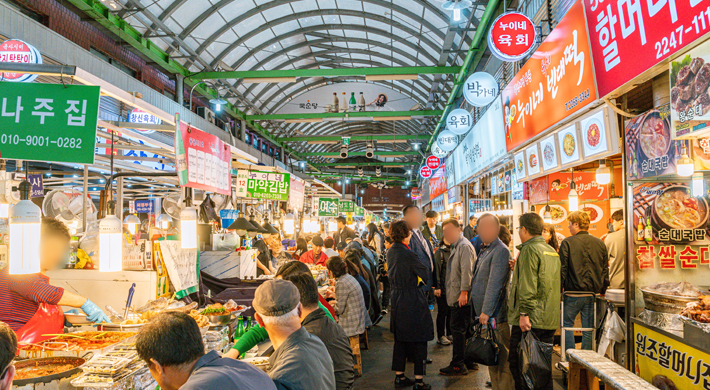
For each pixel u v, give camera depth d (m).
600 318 4.29
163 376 1.41
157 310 2.68
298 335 1.83
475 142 10.98
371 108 20.73
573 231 4.39
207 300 3.80
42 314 2.42
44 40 7.69
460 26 10.53
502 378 3.74
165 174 4.07
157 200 13.34
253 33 12.82
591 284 4.20
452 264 4.69
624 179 3.44
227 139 17.11
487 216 4.02
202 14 11.10
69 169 10.73
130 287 2.98
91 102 2.27
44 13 9.02
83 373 1.83
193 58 12.73
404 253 4.25
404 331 4.14
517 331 3.67
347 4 11.91
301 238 8.47
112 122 3.18
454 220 4.70
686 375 2.65
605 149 3.93
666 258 3.32
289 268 2.66
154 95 11.70
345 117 18.05
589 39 3.84
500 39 6.02
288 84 18.91
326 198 14.29
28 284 2.33
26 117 2.25
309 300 2.37
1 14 6.63
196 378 1.33
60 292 2.38
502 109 7.62
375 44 14.59
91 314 2.46
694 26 2.40
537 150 5.82
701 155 2.89
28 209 1.83
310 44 15.26
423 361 4.14
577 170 5.63
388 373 4.77
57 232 2.41
